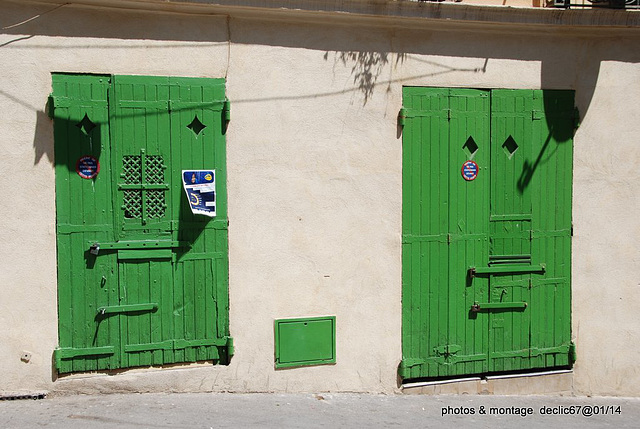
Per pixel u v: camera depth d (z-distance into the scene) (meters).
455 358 5.88
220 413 4.96
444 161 5.79
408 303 5.77
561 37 6.00
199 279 5.31
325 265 5.57
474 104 5.84
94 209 5.07
